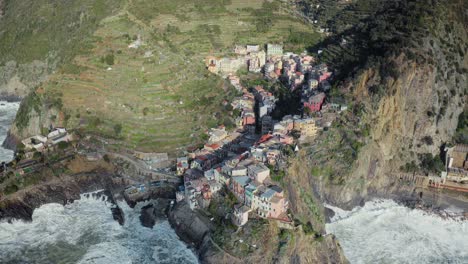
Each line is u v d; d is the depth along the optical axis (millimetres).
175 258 193750
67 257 194750
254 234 183250
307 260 183500
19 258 193375
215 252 184625
